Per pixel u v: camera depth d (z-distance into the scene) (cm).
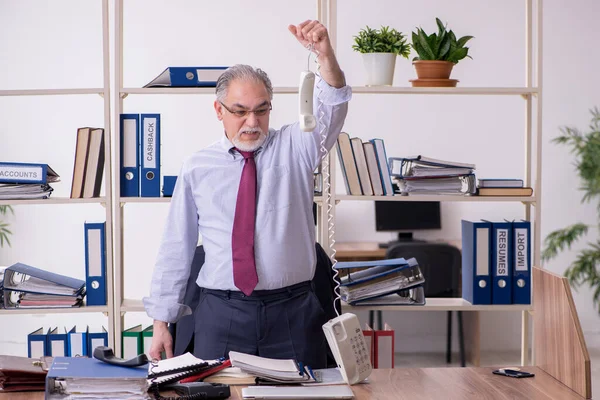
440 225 580
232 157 244
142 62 549
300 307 238
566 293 188
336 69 226
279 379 188
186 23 551
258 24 556
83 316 539
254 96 228
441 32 307
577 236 567
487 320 545
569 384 186
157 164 302
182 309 254
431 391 183
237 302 236
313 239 248
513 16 568
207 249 245
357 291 300
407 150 574
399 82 570
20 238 545
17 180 298
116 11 298
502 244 304
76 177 303
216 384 178
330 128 239
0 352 533
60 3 537
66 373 168
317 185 303
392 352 306
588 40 570
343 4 563
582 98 573
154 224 551
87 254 303
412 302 305
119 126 299
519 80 570
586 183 570
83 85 543
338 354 188
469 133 574
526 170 318
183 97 552
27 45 537
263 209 238
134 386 170
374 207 584
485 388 186
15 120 542
